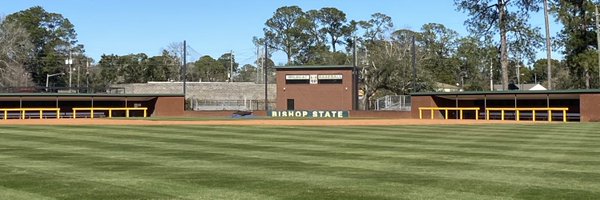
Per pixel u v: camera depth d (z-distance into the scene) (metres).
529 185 9.43
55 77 92.75
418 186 9.37
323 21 105.44
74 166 11.92
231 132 22.58
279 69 50.81
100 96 45.38
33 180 9.98
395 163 12.49
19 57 73.25
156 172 11.02
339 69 49.84
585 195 8.51
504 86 49.12
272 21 106.69
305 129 24.72
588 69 52.72
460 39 84.00
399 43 70.12
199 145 16.86
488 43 52.19
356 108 51.06
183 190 8.99
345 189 9.09
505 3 48.97
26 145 16.78
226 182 9.78
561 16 54.78
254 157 13.67
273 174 10.76
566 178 10.20
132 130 23.61
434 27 84.06
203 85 70.12
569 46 55.47
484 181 9.88
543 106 42.50
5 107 46.62
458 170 11.34
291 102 50.59
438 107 42.03
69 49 97.62
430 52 78.38
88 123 30.03
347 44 100.50
